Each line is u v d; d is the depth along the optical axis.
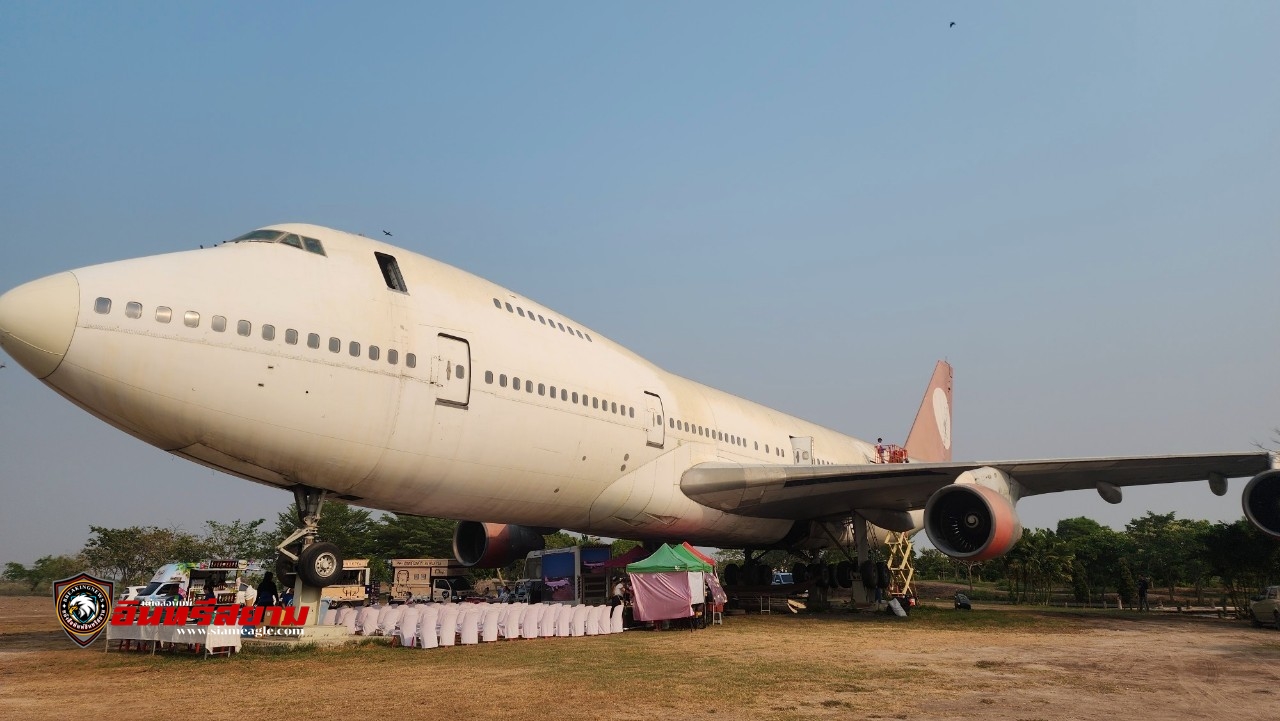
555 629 14.95
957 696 8.38
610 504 17.89
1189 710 7.68
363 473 13.06
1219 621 19.41
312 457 12.36
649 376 19.73
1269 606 16.86
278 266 12.45
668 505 19.11
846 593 34.19
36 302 10.11
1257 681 9.46
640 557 21.09
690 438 20.08
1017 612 22.53
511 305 16.31
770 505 20.80
